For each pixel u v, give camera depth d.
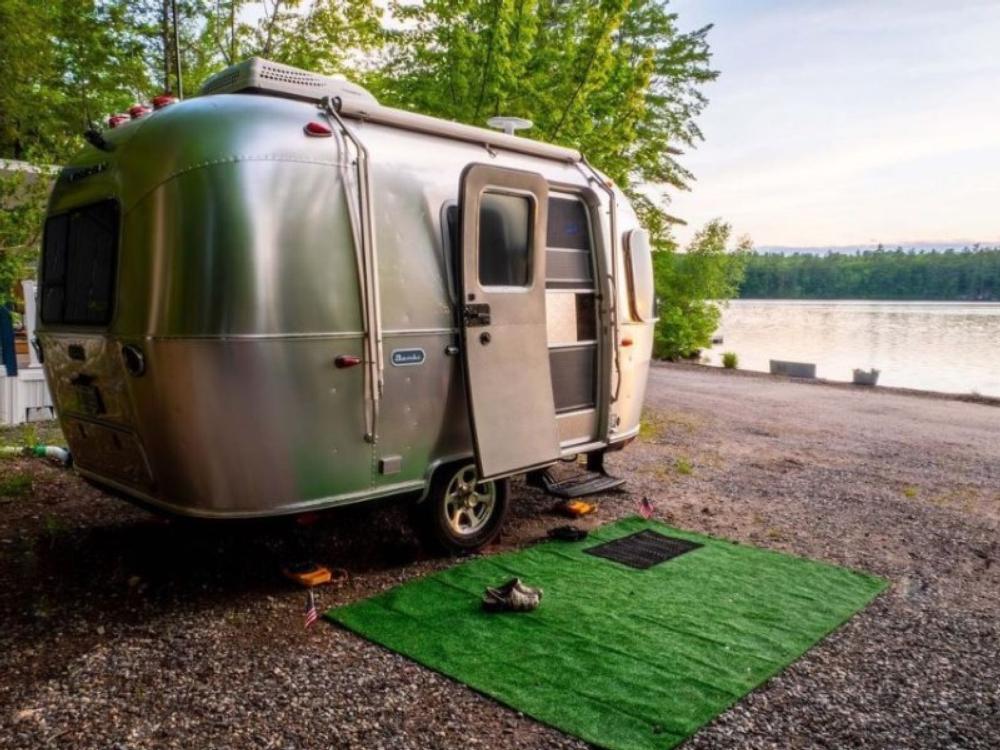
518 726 2.56
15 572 3.85
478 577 4.00
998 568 4.47
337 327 3.43
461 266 3.87
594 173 5.08
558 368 4.76
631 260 5.30
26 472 5.85
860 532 5.09
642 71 9.79
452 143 4.18
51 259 4.03
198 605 3.54
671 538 4.79
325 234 3.39
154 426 3.28
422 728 2.53
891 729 2.63
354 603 3.59
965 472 7.33
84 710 2.58
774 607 3.70
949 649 3.30
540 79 8.94
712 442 8.44
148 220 3.17
